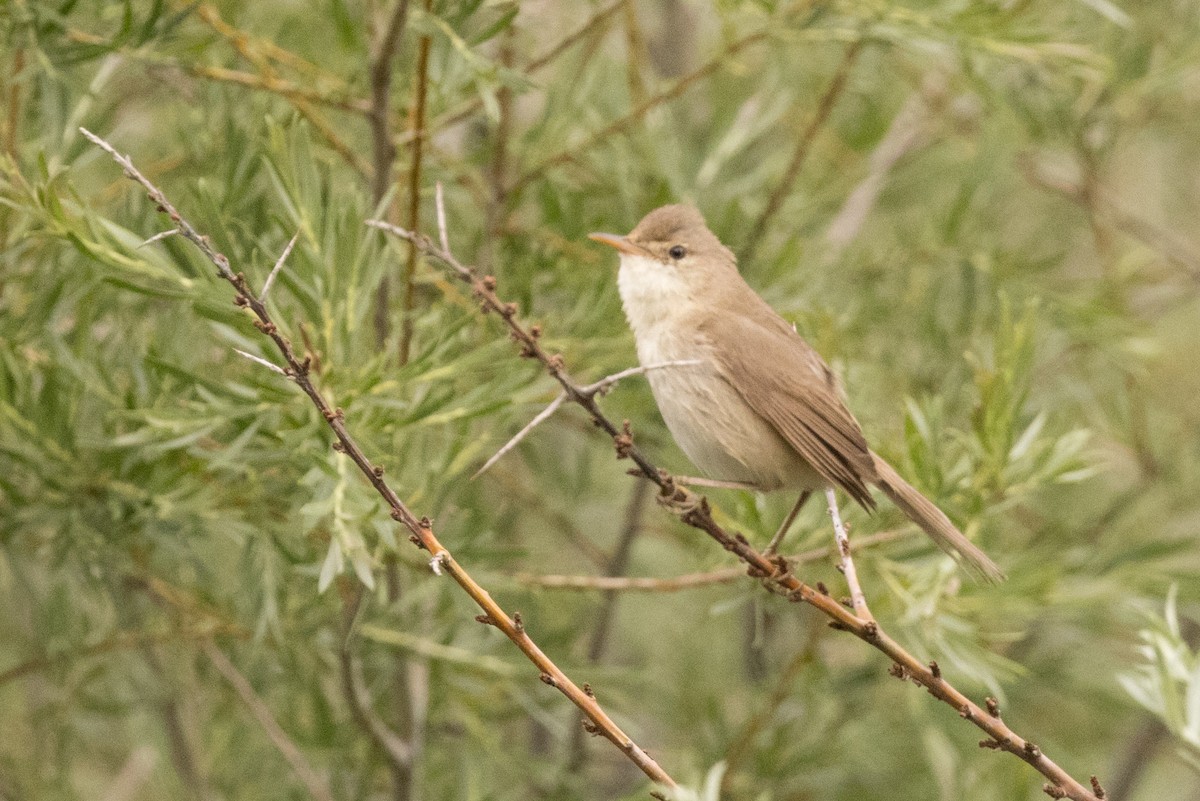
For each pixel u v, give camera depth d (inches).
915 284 527.8
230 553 463.8
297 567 327.6
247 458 325.7
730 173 535.8
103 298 391.5
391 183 377.4
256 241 329.1
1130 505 553.0
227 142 367.6
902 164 579.5
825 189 540.1
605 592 510.3
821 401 362.0
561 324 414.6
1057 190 566.9
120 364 385.4
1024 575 382.3
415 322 360.8
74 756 512.4
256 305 267.3
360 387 311.0
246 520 369.7
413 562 368.5
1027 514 543.2
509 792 479.2
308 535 368.5
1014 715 514.3
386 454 318.7
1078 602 396.2
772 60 504.4
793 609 429.4
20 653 475.5
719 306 391.5
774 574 289.1
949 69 543.8
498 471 489.4
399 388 322.7
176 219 265.1
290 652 406.9
